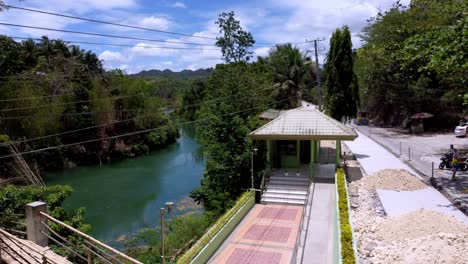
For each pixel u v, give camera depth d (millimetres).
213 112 25562
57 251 13148
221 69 38719
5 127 35344
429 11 38188
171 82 118312
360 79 48906
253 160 23719
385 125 52219
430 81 43781
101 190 30766
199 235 18750
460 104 42844
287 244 16172
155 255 16703
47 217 9438
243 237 17047
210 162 23922
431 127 46375
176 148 54250
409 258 12047
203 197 23156
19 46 47812
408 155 30203
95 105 45281
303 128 23047
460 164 23984
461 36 18609
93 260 14414
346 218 14914
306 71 52625
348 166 26078
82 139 44438
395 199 19016
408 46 22078
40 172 36688
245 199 20500
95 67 59344
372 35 44500
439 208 17500
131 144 48781
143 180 34125
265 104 38719
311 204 19906
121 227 22688
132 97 50500
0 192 15484
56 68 45125
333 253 14703
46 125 37656
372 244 14031
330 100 29625
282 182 22766
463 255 11453
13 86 36250
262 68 47656
